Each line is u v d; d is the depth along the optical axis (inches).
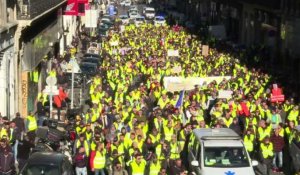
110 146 1780.3
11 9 2464.3
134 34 4751.5
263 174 1898.4
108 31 5364.2
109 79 2834.6
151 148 1793.8
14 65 2472.9
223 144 1681.8
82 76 3228.3
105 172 1742.1
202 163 1644.9
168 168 1722.4
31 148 1802.4
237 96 2406.5
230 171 1620.3
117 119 2001.7
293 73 3865.7
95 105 2159.2
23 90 2615.7
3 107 2316.7
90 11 4798.2
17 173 1704.0
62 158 1577.3
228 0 6402.6
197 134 1766.7
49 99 2470.5
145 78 2955.2
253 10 5369.1
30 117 1930.4
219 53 3981.3
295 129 1924.2
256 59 4104.3
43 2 2992.1
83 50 4616.1
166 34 4837.6
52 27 3523.6
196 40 4717.0
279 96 2450.8
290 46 4343.0
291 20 4343.0
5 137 1715.1
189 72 2960.1
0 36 2210.9
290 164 1966.0
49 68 3403.1
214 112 2213.3
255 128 2001.7
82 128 1926.7
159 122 1962.4
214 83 2642.7
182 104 2363.4
